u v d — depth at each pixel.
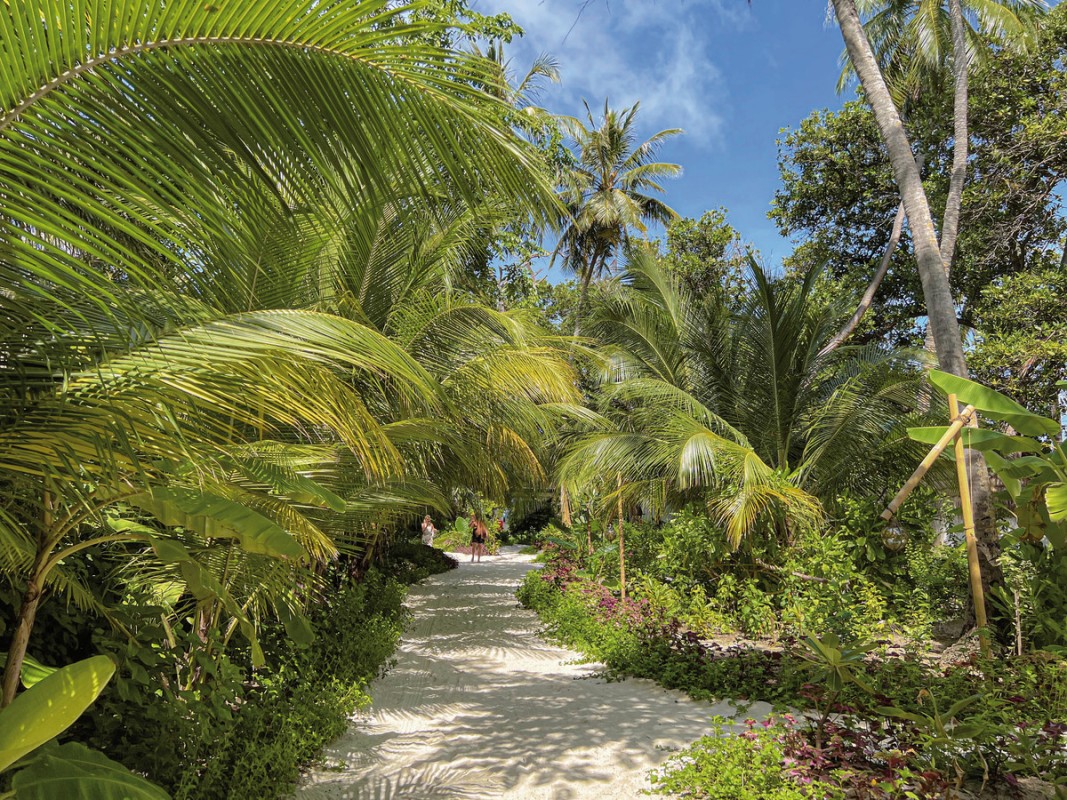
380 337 2.40
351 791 4.52
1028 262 17.20
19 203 1.74
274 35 1.96
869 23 16.08
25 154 1.70
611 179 26.59
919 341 19.39
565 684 7.51
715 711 6.25
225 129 2.03
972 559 6.38
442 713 6.41
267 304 4.44
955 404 6.29
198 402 2.39
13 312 2.13
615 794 4.46
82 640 3.91
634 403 14.68
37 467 2.28
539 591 13.32
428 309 8.48
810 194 19.58
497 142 2.33
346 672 6.59
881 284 19.38
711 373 12.84
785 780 3.97
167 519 2.94
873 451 10.60
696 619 9.60
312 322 2.36
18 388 2.14
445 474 9.91
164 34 1.84
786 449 11.86
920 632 7.99
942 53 14.73
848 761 4.13
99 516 2.74
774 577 9.98
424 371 2.46
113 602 3.99
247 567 4.40
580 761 5.06
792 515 9.84
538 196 2.49
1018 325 14.45
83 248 1.89
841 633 7.56
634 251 13.96
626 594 11.25
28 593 2.72
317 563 7.12
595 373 13.83
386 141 2.28
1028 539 6.51
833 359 12.55
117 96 1.85
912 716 4.10
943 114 16.73
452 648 9.63
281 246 3.84
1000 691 5.02
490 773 4.84
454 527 29.84
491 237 10.17
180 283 2.97
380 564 14.93
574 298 27.97
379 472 2.99
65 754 2.46
